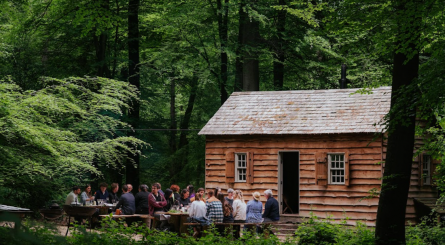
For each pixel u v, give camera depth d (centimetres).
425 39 1227
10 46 2342
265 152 2006
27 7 2408
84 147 1639
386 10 1199
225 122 2084
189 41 2781
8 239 290
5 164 1481
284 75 3061
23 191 1731
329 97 2075
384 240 1096
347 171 1875
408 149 1103
